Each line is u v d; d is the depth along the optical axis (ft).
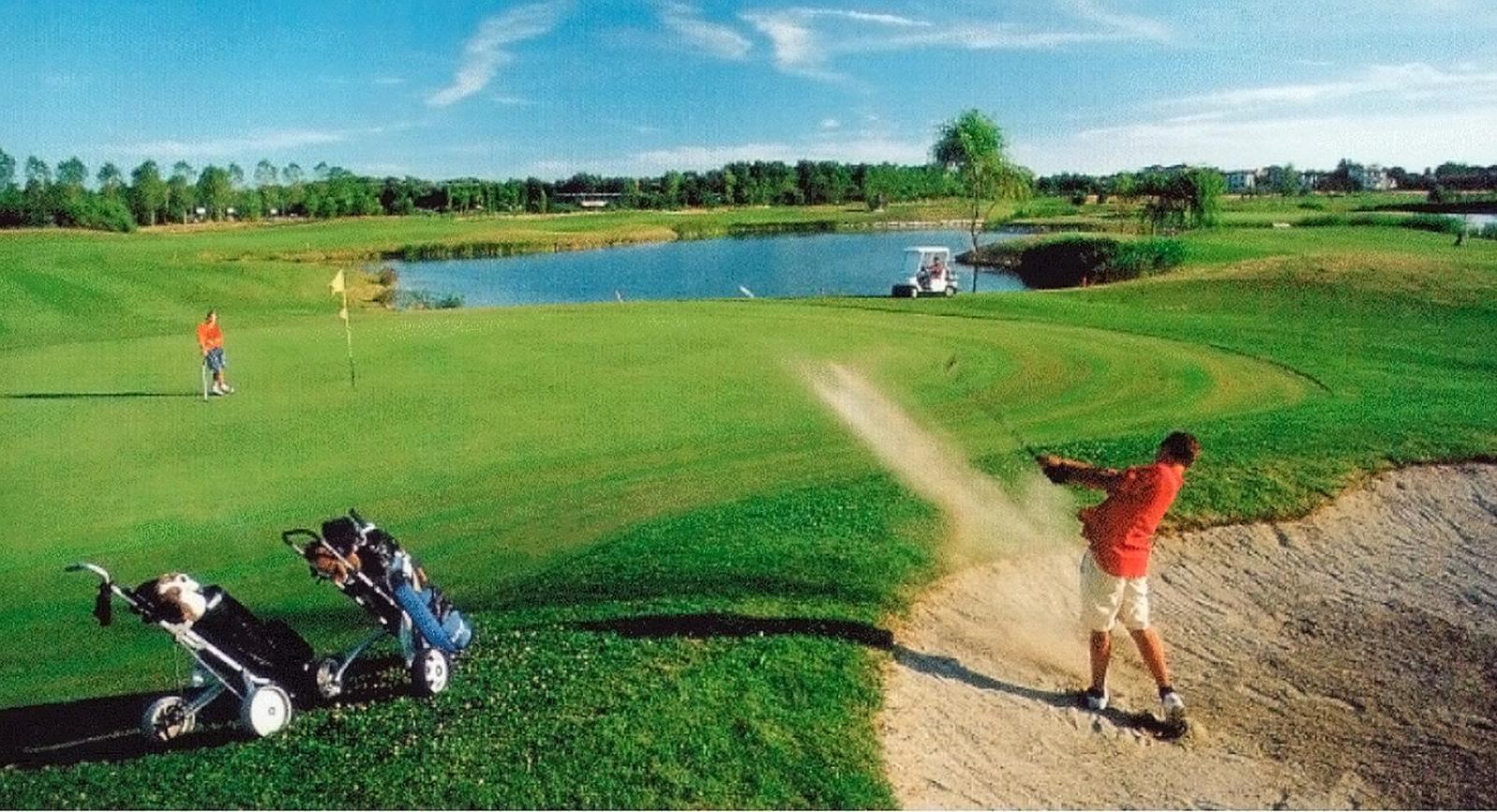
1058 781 21.93
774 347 88.17
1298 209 422.00
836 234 407.44
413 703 23.47
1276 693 26.66
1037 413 61.16
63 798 20.01
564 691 23.11
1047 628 29.07
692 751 20.59
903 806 19.77
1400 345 86.63
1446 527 36.73
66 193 418.72
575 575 32.09
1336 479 39.70
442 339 96.22
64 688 27.58
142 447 54.34
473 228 436.76
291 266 221.46
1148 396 66.13
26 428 59.11
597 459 50.90
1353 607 31.55
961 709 24.06
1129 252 189.26
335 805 19.12
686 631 26.43
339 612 32.71
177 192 514.27
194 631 22.77
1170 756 23.31
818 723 21.98
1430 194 520.83
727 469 48.62
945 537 34.22
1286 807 21.59
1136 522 23.62
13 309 127.75
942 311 118.11
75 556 38.42
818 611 27.91
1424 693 26.61
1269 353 83.46
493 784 19.54
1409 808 21.65
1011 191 199.31
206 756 21.75
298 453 52.80
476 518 41.81
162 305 140.36
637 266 275.80
